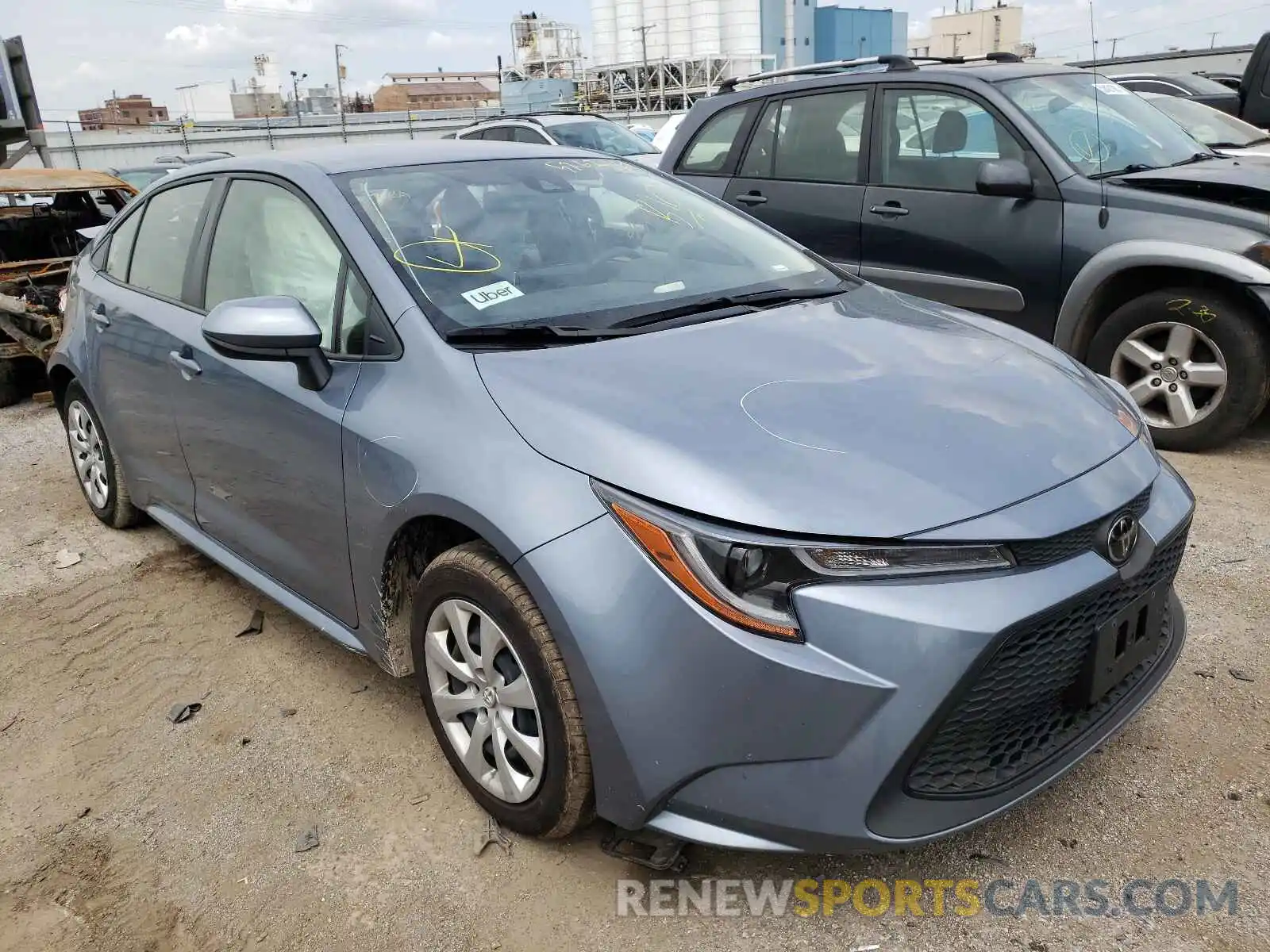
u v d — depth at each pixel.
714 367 2.46
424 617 2.56
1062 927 2.16
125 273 4.08
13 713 3.21
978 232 5.24
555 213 3.21
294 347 2.63
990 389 2.44
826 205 5.84
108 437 4.26
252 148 40.62
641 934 2.20
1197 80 10.74
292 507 2.97
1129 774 2.61
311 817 2.63
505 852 2.45
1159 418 4.94
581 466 2.17
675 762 2.04
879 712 1.92
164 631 3.69
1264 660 3.08
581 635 2.07
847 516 1.97
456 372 2.49
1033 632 2.02
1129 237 4.75
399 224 2.92
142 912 2.34
